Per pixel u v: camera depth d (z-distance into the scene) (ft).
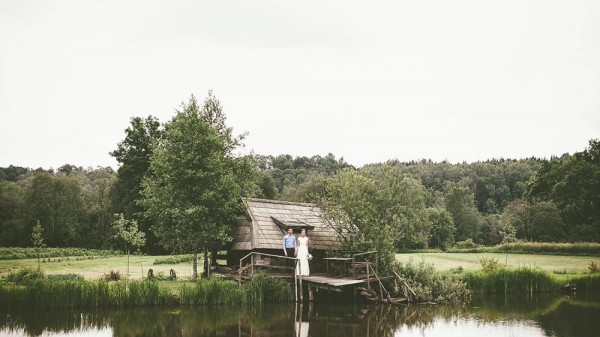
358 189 81.05
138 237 78.79
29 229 276.82
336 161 602.85
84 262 136.46
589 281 92.73
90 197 361.92
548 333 49.11
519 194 483.51
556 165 282.77
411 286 74.69
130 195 187.21
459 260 148.66
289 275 77.00
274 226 82.84
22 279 69.15
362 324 53.93
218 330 49.83
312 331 49.49
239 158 88.63
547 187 283.38
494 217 381.40
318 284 70.69
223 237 75.87
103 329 49.98
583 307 70.08
